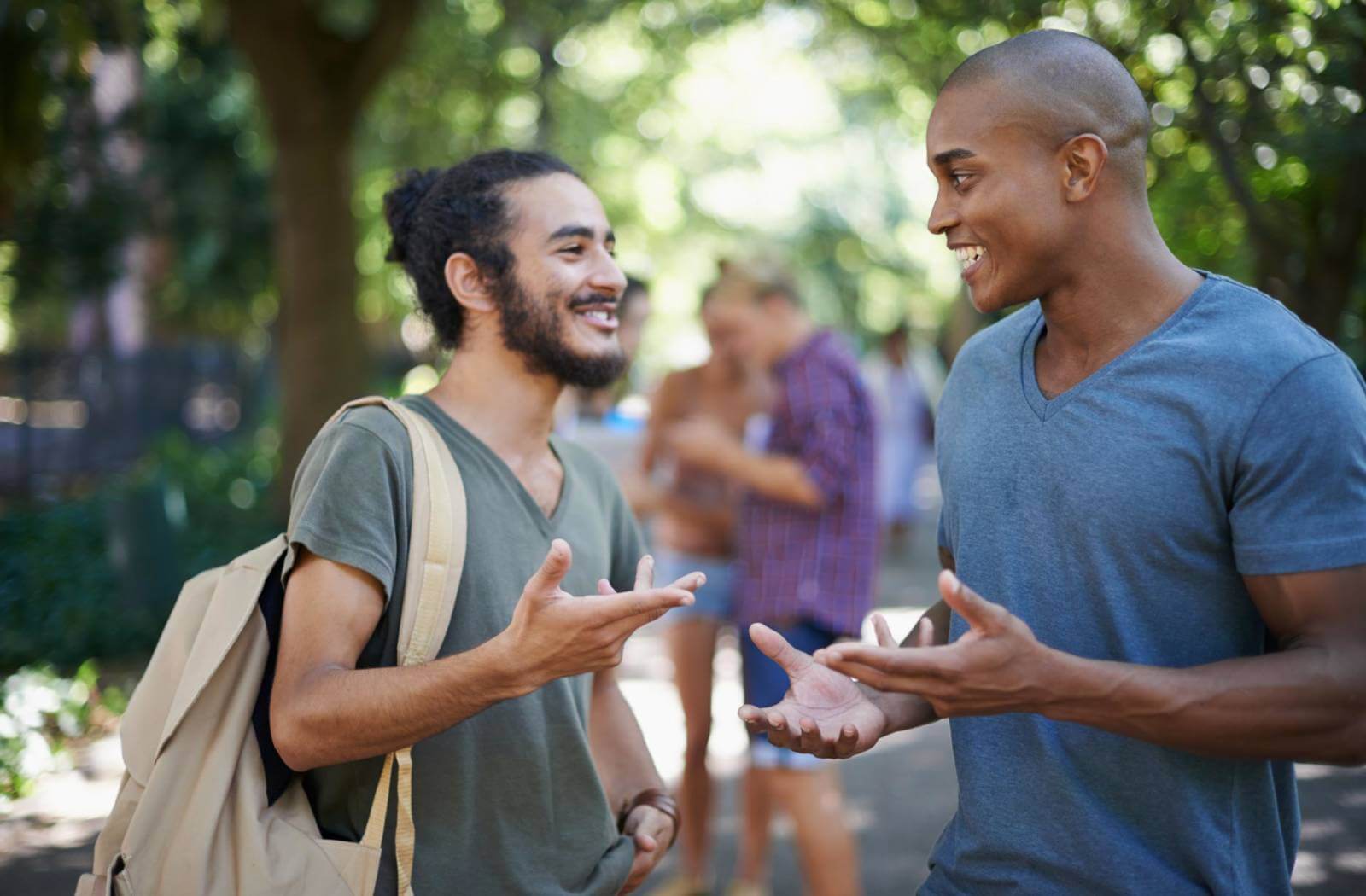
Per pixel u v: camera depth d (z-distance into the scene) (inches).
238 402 736.3
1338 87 132.3
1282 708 66.8
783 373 158.4
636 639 328.8
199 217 622.2
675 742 239.0
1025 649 67.4
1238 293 74.3
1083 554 75.2
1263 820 76.8
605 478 104.7
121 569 311.6
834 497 154.3
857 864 180.5
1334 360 70.7
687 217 1106.1
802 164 1155.9
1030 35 75.6
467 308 94.4
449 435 90.9
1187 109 147.5
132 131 534.0
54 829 188.9
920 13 197.8
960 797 82.9
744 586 159.0
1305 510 68.8
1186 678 67.7
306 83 397.1
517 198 93.8
